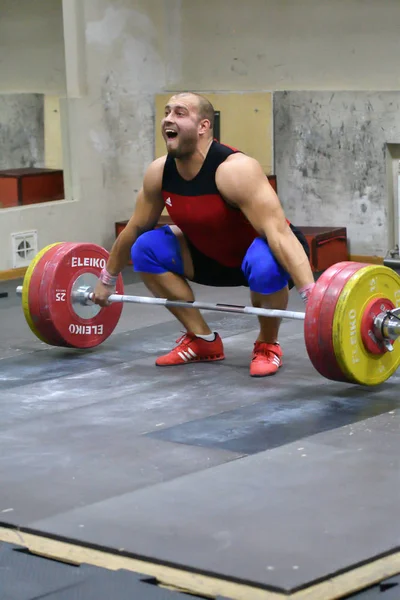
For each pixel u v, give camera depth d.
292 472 3.89
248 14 9.14
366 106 8.65
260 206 5.04
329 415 4.64
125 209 9.58
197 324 5.64
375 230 8.81
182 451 4.20
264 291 5.21
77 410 4.83
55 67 9.48
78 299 5.85
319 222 9.06
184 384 5.25
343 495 3.64
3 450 4.28
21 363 5.81
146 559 3.16
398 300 4.95
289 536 3.28
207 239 5.34
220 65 9.38
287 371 5.44
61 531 3.39
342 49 8.74
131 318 6.93
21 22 9.58
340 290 4.71
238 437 4.36
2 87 9.80
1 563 3.19
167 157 5.26
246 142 9.25
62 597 2.90
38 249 8.88
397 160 8.71
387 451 4.10
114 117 9.37
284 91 9.01
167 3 9.57
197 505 3.58
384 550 3.15
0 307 7.51
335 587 2.97
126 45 9.37
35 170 9.35
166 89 9.70
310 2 8.82
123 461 4.10
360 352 4.82
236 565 3.07
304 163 9.02
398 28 8.46
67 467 4.05
